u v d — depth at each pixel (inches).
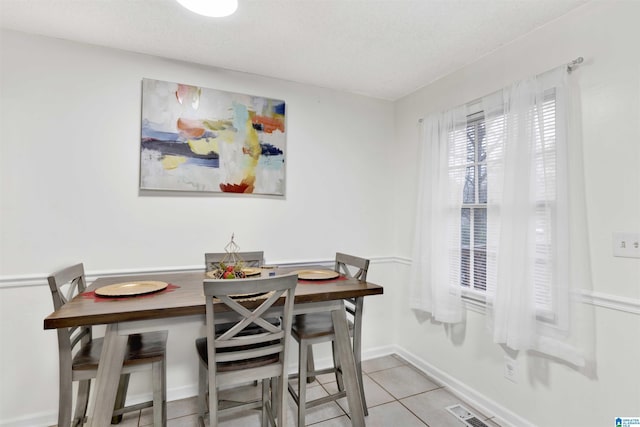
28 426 78.7
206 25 77.5
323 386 98.6
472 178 93.1
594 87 66.1
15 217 79.0
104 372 57.8
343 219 116.0
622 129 62.0
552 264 69.1
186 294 67.1
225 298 57.6
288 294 63.1
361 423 75.6
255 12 72.4
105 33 81.0
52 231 81.9
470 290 93.0
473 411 86.4
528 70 79.1
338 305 75.4
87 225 84.8
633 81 60.8
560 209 67.9
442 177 97.7
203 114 95.3
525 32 79.0
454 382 96.4
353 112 118.4
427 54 90.4
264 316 68.6
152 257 90.7
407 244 118.7
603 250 64.2
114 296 63.9
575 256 67.9
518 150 74.7
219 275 76.1
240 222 100.7
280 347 64.7
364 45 86.0
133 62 89.7
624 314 61.2
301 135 109.8
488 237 83.9
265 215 104.0
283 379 65.0
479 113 91.0
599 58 65.5
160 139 90.7
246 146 100.3
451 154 96.9
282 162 105.3
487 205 84.7
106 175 86.7
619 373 61.6
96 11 72.3
